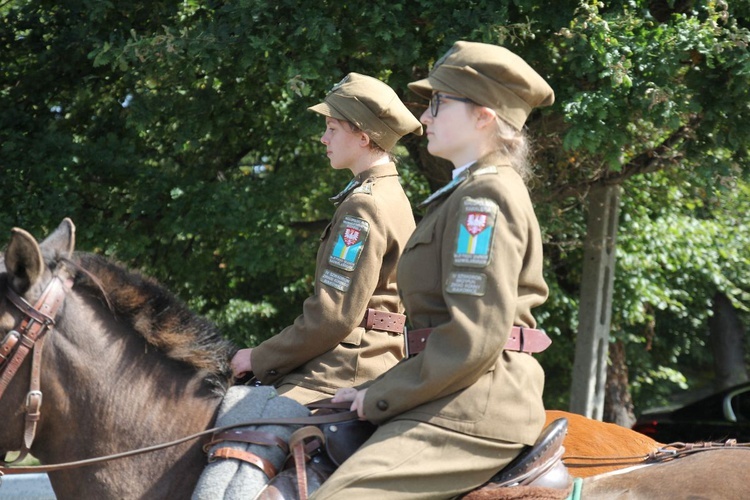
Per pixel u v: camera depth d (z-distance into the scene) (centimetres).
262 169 975
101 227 795
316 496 240
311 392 310
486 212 246
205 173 896
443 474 244
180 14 784
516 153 266
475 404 248
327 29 651
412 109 766
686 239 1101
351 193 333
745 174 720
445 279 248
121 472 270
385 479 241
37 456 279
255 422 269
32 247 258
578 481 274
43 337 265
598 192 921
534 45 705
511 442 251
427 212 270
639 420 841
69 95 862
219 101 799
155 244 877
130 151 808
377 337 323
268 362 312
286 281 1159
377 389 254
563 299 1077
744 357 1834
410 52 674
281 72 674
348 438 266
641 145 841
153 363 283
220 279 1040
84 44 779
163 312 290
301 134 770
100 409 273
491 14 648
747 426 773
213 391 284
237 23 672
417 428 248
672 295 1245
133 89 812
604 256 930
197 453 274
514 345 256
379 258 317
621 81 629
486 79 258
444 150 265
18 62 857
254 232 817
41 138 799
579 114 656
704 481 267
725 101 680
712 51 634
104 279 287
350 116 345
